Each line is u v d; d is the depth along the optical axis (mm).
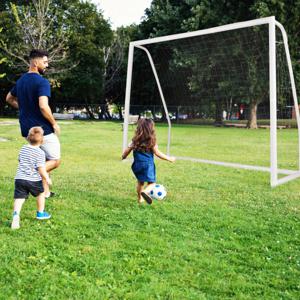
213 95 17531
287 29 21359
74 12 34812
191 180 7023
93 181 6676
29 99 5094
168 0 27984
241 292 2945
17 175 4277
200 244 3863
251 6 21516
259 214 4938
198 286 3021
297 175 7570
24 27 26125
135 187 6312
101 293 2873
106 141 13805
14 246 3699
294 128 16406
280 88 9977
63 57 26938
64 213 4781
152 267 3334
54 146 5266
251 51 14914
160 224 4449
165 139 15523
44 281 3039
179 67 18297
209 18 22969
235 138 16000
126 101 9469
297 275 3246
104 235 4078
